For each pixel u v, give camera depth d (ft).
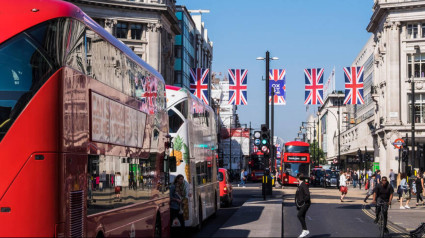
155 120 54.24
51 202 29.66
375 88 262.88
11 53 29.58
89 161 34.17
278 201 126.52
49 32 30.53
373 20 257.34
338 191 204.54
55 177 29.86
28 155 29.55
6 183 29.35
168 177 60.03
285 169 233.14
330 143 568.41
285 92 140.26
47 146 29.81
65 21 31.55
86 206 33.35
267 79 135.23
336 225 82.74
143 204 47.70
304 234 64.95
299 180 65.82
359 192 194.80
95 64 36.17
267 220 81.05
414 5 232.32
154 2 223.71
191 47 321.93
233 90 138.00
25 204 29.37
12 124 29.50
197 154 73.82
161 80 58.70
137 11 221.25
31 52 29.91
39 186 29.53
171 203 63.21
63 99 30.66
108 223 37.47
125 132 42.52
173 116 67.51
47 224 29.53
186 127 67.62
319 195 170.50
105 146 37.35
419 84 232.32
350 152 399.44
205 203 78.95
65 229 30.25
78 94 32.86
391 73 237.04
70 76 31.76
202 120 80.79
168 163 58.80
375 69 271.69
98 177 35.73
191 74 161.27
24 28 29.89
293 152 233.14
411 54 236.63
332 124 568.00
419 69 235.81
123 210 41.19
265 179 128.98
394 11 237.04
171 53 257.96
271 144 178.09
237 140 392.06
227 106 527.81
